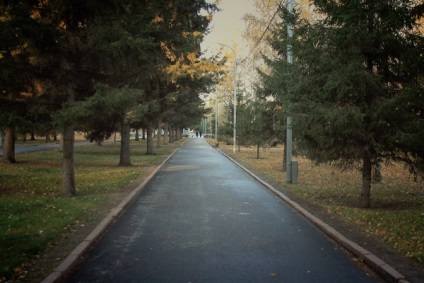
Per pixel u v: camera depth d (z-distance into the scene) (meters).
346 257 6.51
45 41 10.44
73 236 7.32
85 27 11.62
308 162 26.70
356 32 9.83
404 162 10.95
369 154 10.51
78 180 15.62
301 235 7.94
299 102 11.03
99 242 7.26
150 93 24.89
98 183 14.80
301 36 11.23
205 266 5.95
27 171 18.20
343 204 11.42
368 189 11.13
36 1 10.88
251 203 11.63
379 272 5.72
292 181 15.90
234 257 6.41
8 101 11.93
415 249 6.55
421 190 14.32
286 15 11.76
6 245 6.45
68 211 9.28
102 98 10.21
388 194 13.32
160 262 6.13
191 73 23.72
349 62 9.87
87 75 12.07
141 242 7.28
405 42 9.84
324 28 10.62
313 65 10.95
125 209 10.46
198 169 22.17
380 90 10.15
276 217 9.69
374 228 8.11
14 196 11.38
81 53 11.56
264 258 6.39
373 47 10.14
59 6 10.59
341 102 10.72
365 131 10.26
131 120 20.66
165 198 12.31
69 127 10.88
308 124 10.88
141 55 11.63
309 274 5.67
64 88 11.71
